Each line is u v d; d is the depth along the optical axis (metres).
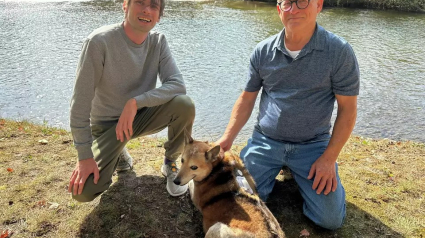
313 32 2.97
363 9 27.61
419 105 8.52
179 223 3.09
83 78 2.79
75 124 2.77
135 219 3.07
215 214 2.78
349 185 3.71
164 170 3.55
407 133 6.83
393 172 4.02
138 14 2.83
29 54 12.31
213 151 2.95
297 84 3.07
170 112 3.19
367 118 7.68
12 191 3.37
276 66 3.13
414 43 15.78
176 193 3.35
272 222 2.51
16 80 9.56
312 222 3.17
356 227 3.09
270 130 3.25
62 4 25.12
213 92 9.04
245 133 6.44
